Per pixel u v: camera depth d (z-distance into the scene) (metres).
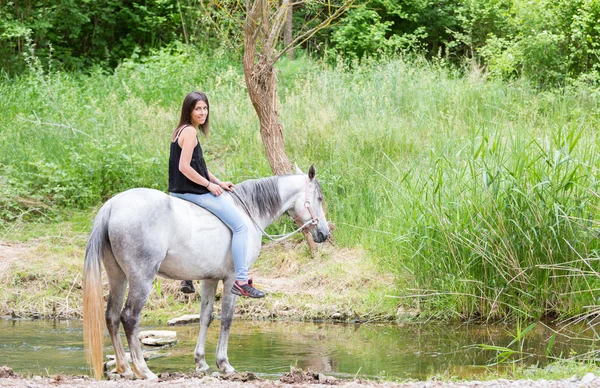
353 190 14.76
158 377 8.12
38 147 16.61
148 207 7.94
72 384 6.80
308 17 26.47
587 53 20.80
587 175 11.28
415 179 13.22
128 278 7.91
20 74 22.53
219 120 17.94
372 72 20.88
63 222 14.87
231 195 8.77
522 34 21.02
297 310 11.98
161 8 27.02
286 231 14.27
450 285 11.58
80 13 25.03
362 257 13.34
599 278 10.92
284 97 19.95
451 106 18.33
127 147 16.16
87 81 21.58
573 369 8.10
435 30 27.20
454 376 8.17
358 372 8.50
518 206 11.32
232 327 11.26
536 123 16.83
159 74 21.06
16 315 11.88
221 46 22.55
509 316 11.37
